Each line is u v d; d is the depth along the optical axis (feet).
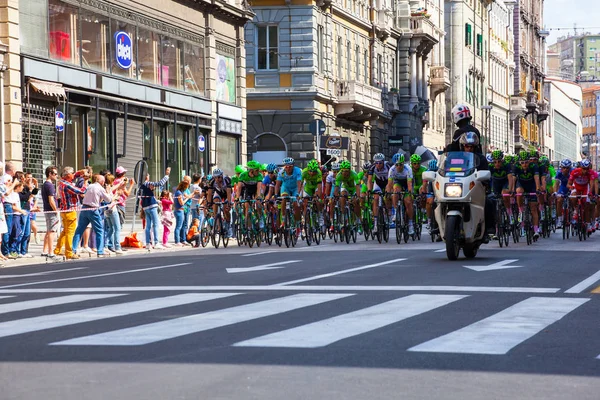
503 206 129.70
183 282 84.94
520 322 57.57
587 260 104.27
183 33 226.79
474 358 45.91
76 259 133.69
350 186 152.15
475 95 538.47
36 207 132.57
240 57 258.78
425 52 408.05
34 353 48.08
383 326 55.77
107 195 138.21
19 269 115.03
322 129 211.82
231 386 39.86
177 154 222.48
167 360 45.50
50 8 173.78
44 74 171.12
